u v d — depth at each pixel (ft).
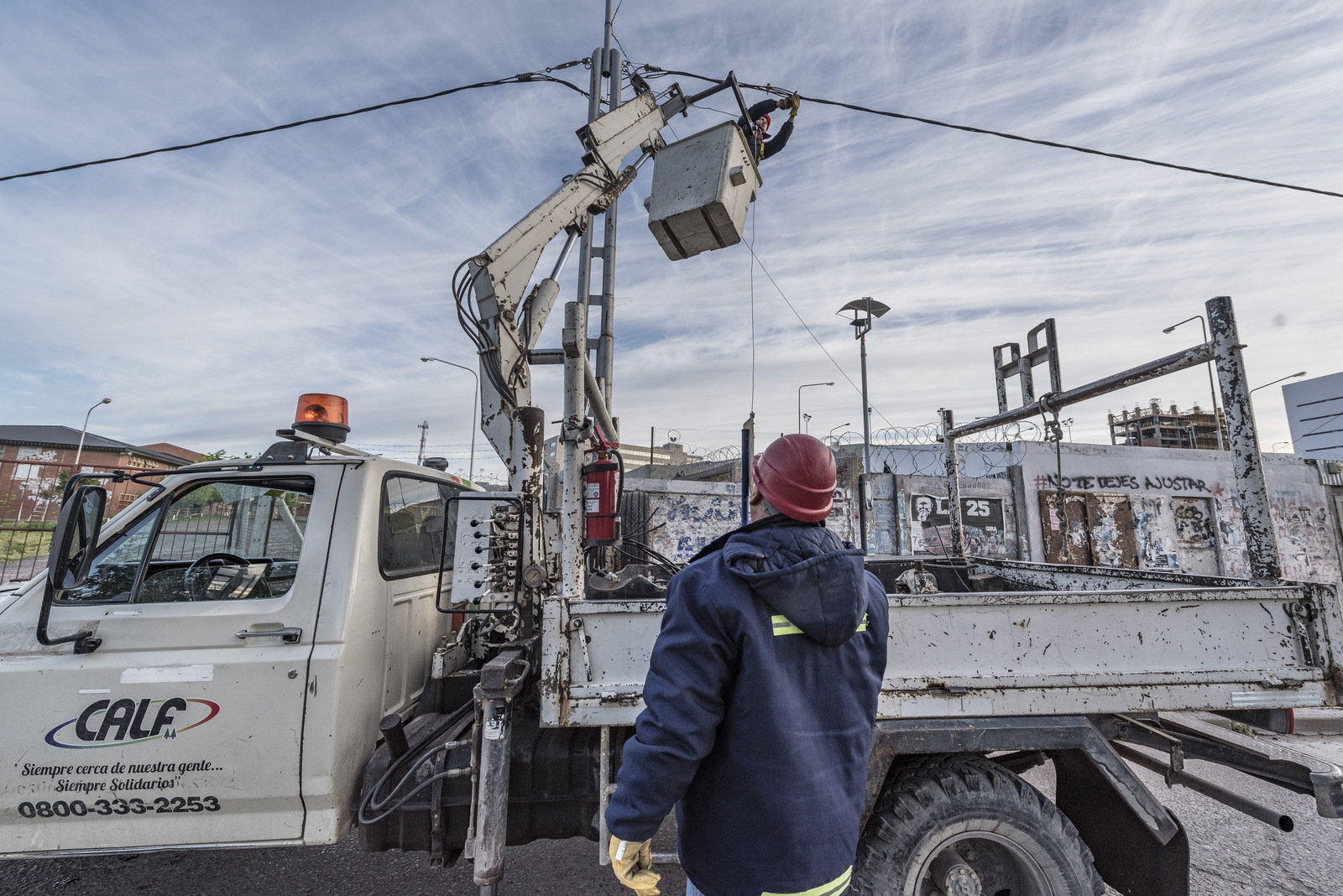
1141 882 7.29
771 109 15.01
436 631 10.55
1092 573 11.50
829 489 4.53
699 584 4.25
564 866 10.28
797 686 4.19
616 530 7.70
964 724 6.84
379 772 7.59
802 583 4.14
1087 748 6.88
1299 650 7.09
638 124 13.34
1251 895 9.57
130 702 7.20
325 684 7.43
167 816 7.25
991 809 6.66
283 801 7.28
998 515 41.81
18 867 10.07
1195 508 45.34
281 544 9.59
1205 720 8.59
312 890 9.53
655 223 11.39
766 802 3.97
